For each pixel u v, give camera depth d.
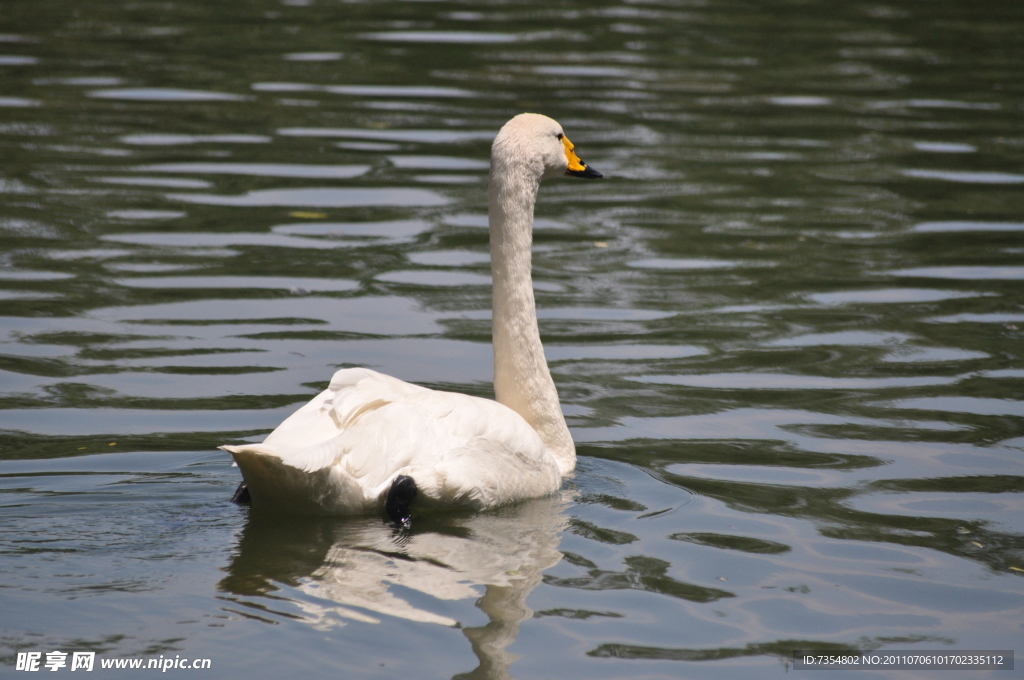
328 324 14.48
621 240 18.69
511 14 37.69
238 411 11.75
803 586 8.27
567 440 10.97
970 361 13.73
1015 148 24.52
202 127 23.95
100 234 17.53
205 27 34.12
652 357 13.95
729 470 10.73
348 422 9.15
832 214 20.14
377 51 31.70
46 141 22.39
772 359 13.88
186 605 7.48
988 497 10.12
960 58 33.62
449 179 21.27
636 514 9.59
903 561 8.78
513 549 8.69
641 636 7.41
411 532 8.89
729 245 18.47
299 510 8.98
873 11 41.06
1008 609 8.04
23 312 14.33
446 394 9.86
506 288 10.90
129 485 9.71
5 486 9.59
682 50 33.59
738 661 7.18
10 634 7.02
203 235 17.72
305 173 21.20
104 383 12.32
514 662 7.00
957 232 19.20
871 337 14.59
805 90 29.45
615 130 25.11
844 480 10.50
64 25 33.78
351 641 7.11
